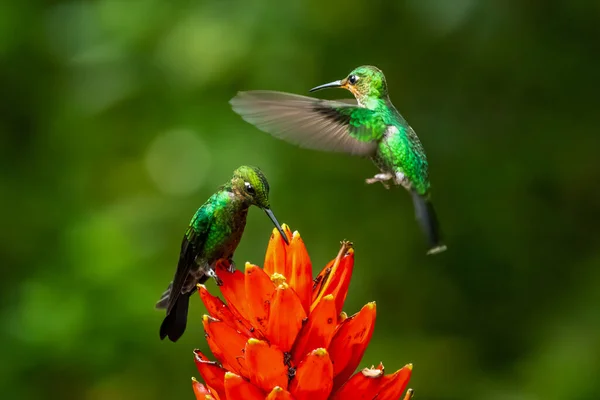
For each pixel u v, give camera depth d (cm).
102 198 1459
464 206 1335
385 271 1339
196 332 1298
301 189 1331
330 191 1335
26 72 1557
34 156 1552
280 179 1316
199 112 1391
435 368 1298
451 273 1349
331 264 599
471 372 1298
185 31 1352
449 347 1312
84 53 1394
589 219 1341
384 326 1338
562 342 1240
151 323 1282
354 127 707
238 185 650
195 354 584
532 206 1342
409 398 571
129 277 1296
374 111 714
